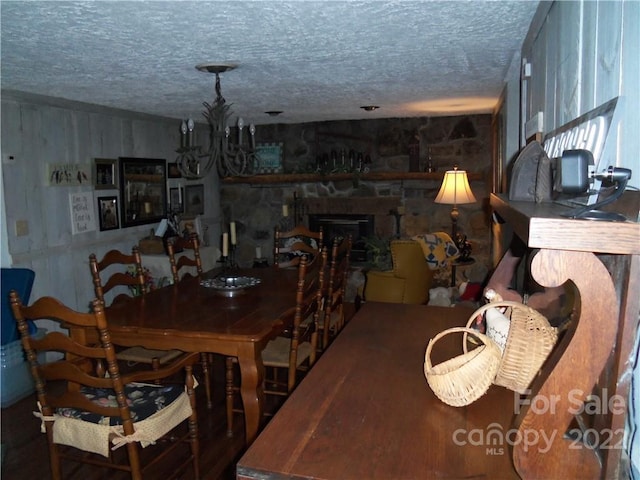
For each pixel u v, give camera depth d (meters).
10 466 2.50
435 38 2.21
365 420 1.14
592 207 0.85
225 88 3.35
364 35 2.13
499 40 2.27
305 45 2.27
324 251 3.00
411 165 5.65
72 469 2.45
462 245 4.91
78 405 1.93
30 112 3.64
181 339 2.16
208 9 1.74
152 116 4.80
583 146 1.15
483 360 1.14
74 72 2.76
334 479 0.94
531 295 1.54
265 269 3.50
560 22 1.53
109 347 1.79
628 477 0.88
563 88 1.48
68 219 3.99
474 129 5.48
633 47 0.91
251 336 2.07
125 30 1.97
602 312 0.84
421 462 0.98
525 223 0.89
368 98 4.01
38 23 1.87
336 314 3.33
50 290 3.82
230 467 2.45
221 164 3.58
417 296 4.20
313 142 5.97
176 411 2.14
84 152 4.15
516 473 0.93
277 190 6.21
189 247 3.49
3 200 3.43
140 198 4.84
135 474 1.94
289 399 1.25
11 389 3.19
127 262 2.97
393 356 1.52
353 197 5.95
